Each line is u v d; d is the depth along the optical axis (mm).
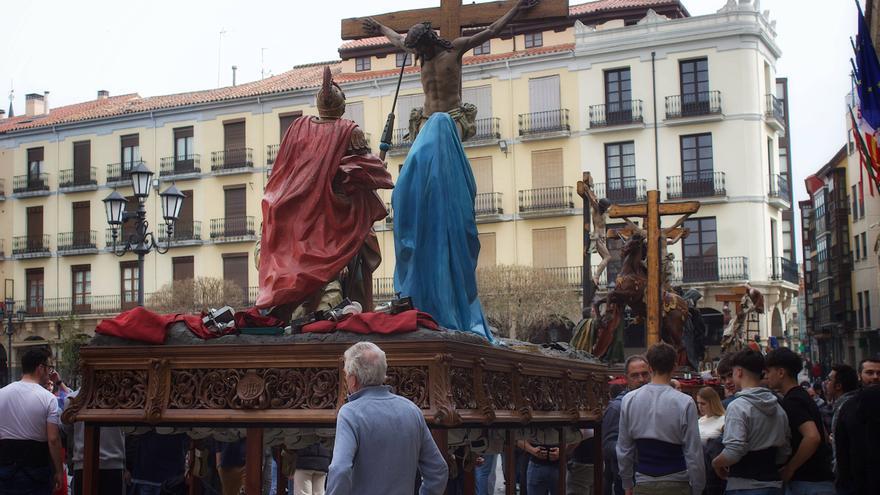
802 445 6375
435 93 6746
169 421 4992
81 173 48312
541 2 6730
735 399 6453
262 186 45094
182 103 46188
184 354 5055
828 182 55969
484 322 6230
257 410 4887
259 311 5543
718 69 39875
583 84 41344
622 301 14547
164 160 46562
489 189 42469
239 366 4988
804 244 69000
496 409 5277
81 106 53000
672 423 6254
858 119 16969
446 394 4645
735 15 39688
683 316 14531
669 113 40125
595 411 7387
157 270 46406
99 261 47594
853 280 51188
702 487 6191
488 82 42594
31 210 49250
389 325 4848
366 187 5840
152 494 8078
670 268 14797
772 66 42094
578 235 41062
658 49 40438
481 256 42594
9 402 7156
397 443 4215
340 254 5684
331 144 5777
